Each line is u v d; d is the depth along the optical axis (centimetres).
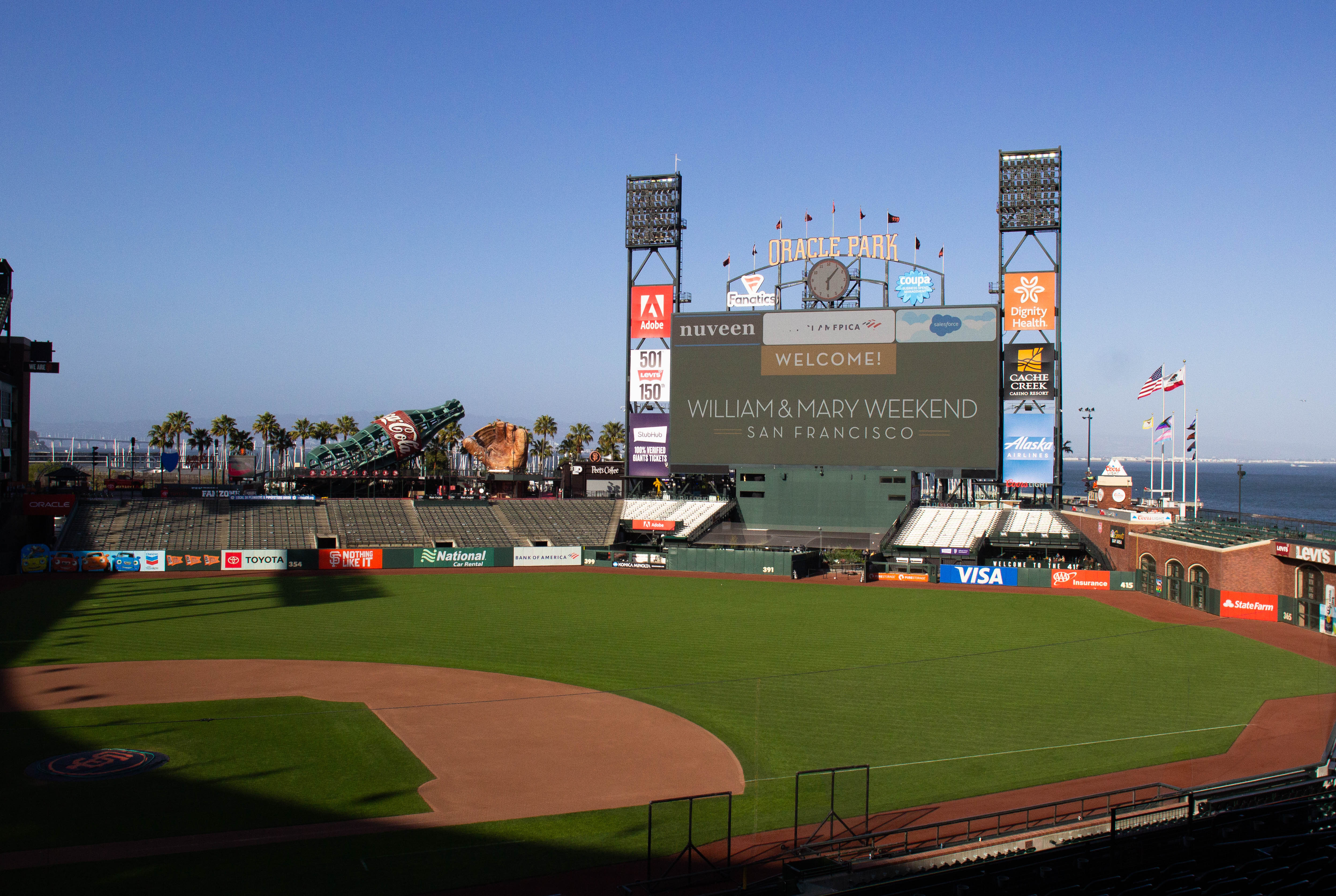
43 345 9125
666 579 7731
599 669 4347
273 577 7525
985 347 8506
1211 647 4878
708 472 9100
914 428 8638
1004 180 8594
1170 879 1833
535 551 8519
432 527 9181
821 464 8831
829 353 8819
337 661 4472
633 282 9362
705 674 4247
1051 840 2178
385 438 11081
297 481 10681
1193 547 6319
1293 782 2330
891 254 8894
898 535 8625
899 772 2900
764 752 3122
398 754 3069
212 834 2380
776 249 9231
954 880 1858
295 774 2855
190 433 14662
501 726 3416
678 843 2366
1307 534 6116
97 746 3109
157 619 5575
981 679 4147
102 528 8275
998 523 8650
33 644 4772
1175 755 3031
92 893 2033
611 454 17112
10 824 2425
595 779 2853
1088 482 10944
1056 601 6600
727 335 9044
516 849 2323
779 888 1962
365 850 2300
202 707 3628
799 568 7906
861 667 4406
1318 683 4053
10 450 8669
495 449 12000
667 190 9312
